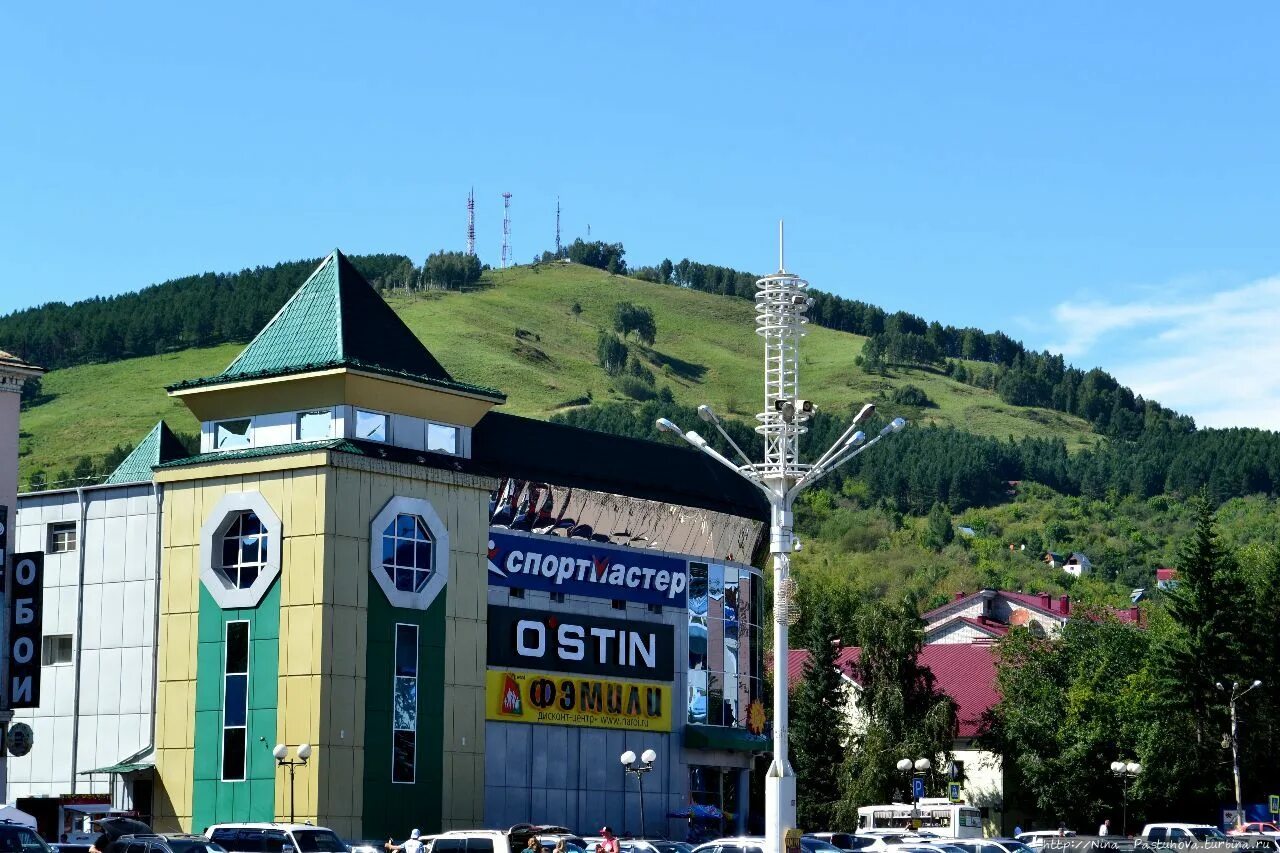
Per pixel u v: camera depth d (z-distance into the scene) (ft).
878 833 367.04
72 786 382.01
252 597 350.23
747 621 447.83
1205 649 496.64
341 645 343.67
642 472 428.15
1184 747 495.00
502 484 389.60
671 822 416.67
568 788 393.70
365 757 344.69
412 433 370.53
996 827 517.14
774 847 253.03
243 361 374.63
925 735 508.53
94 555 390.83
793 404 262.67
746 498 453.17
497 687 379.55
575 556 403.13
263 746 343.05
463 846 279.28
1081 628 528.63
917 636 528.22
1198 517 516.32
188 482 364.58
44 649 393.29
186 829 349.00
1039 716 510.99
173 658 359.05
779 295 269.44
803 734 527.81
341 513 347.56
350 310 372.58
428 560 364.99
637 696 412.98
